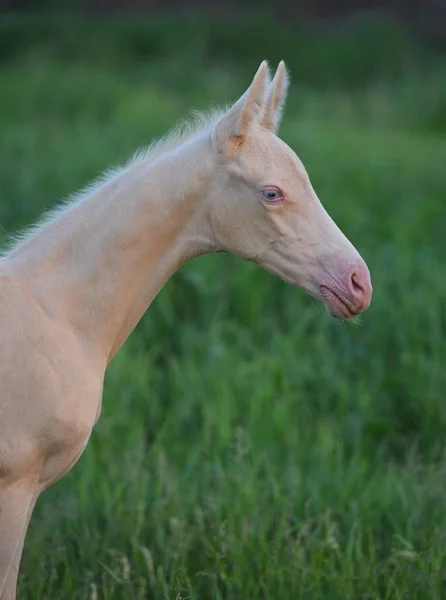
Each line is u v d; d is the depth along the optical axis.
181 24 38.41
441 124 28.94
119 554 7.74
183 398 10.84
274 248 6.16
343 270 6.07
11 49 35.62
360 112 30.06
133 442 9.72
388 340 12.71
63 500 8.77
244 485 8.66
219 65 35.44
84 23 38.41
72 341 6.08
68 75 29.06
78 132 22.64
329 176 19.30
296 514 8.67
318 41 38.09
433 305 12.91
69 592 7.43
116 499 8.51
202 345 12.06
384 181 19.55
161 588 7.35
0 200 16.56
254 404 10.42
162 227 6.14
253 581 7.58
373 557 7.83
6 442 5.87
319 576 7.52
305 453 9.94
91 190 6.34
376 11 43.81
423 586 7.47
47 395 5.90
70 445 6.09
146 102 25.83
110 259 6.12
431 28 40.75
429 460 10.02
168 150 6.30
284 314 13.39
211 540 7.97
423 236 16.28
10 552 6.06
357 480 9.27
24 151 20.44
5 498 6.01
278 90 6.20
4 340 5.87
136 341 12.16
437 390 11.09
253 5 45.59
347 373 11.98
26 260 6.16
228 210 6.09
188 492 8.86
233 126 6.00
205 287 13.14
